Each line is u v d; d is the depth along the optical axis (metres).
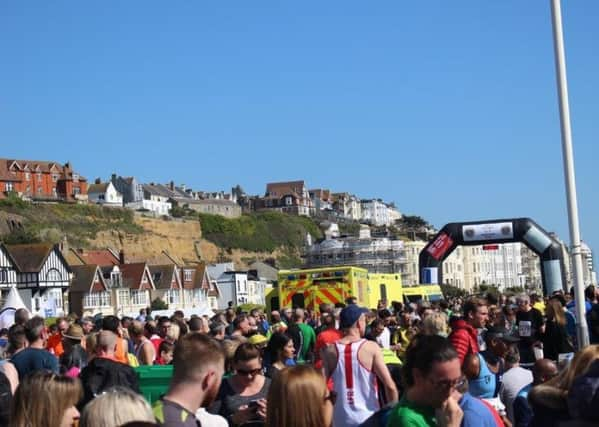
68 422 5.93
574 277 14.83
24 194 145.25
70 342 12.51
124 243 134.75
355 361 8.79
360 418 8.67
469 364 9.25
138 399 5.11
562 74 15.49
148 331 16.77
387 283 34.41
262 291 132.50
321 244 170.25
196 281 117.25
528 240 37.78
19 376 10.36
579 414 5.55
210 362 5.60
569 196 15.12
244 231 168.50
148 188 196.25
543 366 8.24
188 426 5.44
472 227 38.38
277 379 5.43
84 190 162.50
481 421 6.17
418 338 5.96
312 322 24.16
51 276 88.44
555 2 15.53
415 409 5.72
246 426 7.66
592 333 16.33
